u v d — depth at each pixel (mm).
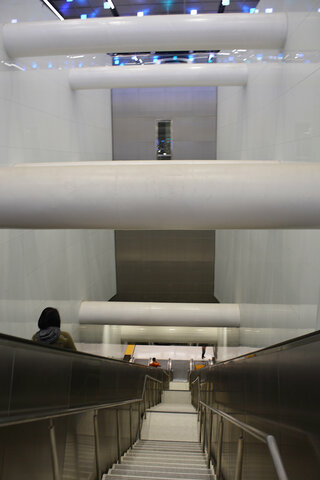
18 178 4816
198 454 5738
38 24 8078
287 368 2832
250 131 11789
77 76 12039
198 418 8508
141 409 8727
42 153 10070
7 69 8258
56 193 4730
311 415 2346
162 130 17609
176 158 17641
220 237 17125
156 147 17625
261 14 8273
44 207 4750
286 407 2777
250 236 12289
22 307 8945
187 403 13500
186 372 18000
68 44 8172
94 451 4203
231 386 4887
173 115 17375
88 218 4801
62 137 11586
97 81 12070
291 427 2635
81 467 3771
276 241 9531
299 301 7758
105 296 16953
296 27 7672
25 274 9117
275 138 9258
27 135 9203
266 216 4656
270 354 3248
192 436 7938
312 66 6879
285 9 8336
